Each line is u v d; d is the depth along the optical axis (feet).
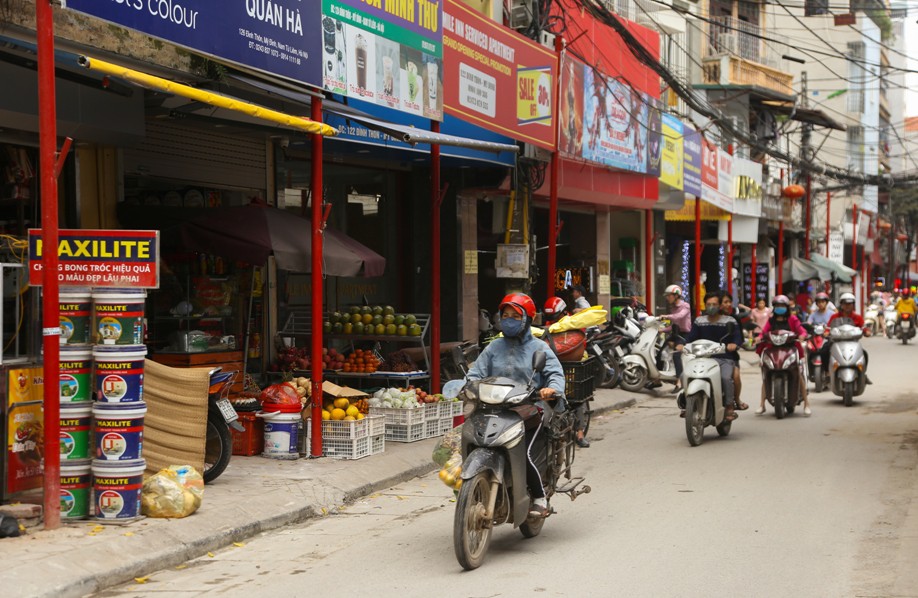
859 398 55.16
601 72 65.16
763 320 92.94
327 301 51.11
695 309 87.30
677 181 79.10
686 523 25.21
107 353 23.48
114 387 23.52
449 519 26.53
